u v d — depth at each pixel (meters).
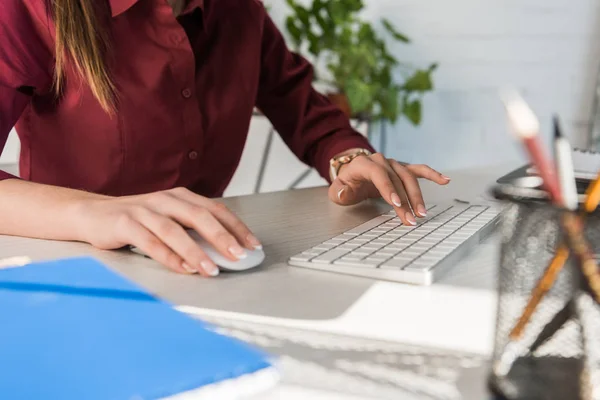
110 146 1.02
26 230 0.69
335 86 2.51
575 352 0.31
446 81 2.64
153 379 0.34
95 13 0.96
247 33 1.16
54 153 1.04
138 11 1.00
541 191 0.32
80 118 1.01
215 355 0.38
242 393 0.34
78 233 0.66
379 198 0.93
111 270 0.57
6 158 1.89
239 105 1.16
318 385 0.35
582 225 0.30
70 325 0.43
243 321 0.46
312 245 0.68
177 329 0.42
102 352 0.38
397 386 0.35
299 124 1.22
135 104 1.01
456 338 0.42
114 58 0.99
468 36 2.57
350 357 0.39
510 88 0.29
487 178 1.12
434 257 0.59
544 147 0.29
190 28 1.09
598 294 0.30
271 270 0.58
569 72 2.39
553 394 0.31
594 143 2.32
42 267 0.57
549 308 0.32
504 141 2.54
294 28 2.51
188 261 0.56
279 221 0.79
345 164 0.97
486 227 0.72
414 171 0.87
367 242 0.65
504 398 0.32
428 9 2.63
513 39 2.48
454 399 0.34
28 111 1.03
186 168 1.09
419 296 0.51
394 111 2.45
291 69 1.25
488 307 0.49
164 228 0.59
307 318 0.46
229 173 1.22
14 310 0.45
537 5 2.41
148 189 1.07
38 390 0.33
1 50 0.88
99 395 0.32
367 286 0.54
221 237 0.57
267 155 2.33
